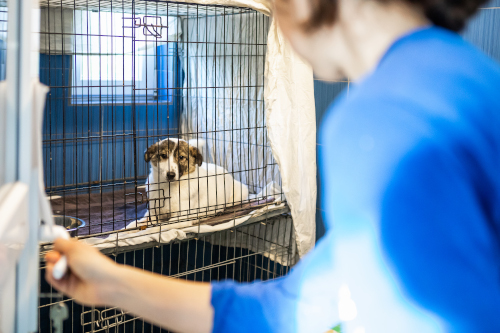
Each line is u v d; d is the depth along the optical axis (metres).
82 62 4.54
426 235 0.38
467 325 0.39
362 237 0.41
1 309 0.55
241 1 3.08
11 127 0.62
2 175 0.58
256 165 4.21
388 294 0.41
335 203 0.43
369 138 0.40
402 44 0.44
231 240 4.17
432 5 0.45
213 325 0.65
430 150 0.38
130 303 0.76
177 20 4.86
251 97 4.20
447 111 0.39
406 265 0.39
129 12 4.45
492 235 0.41
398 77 0.41
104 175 4.80
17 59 0.63
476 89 0.42
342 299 0.50
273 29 3.23
